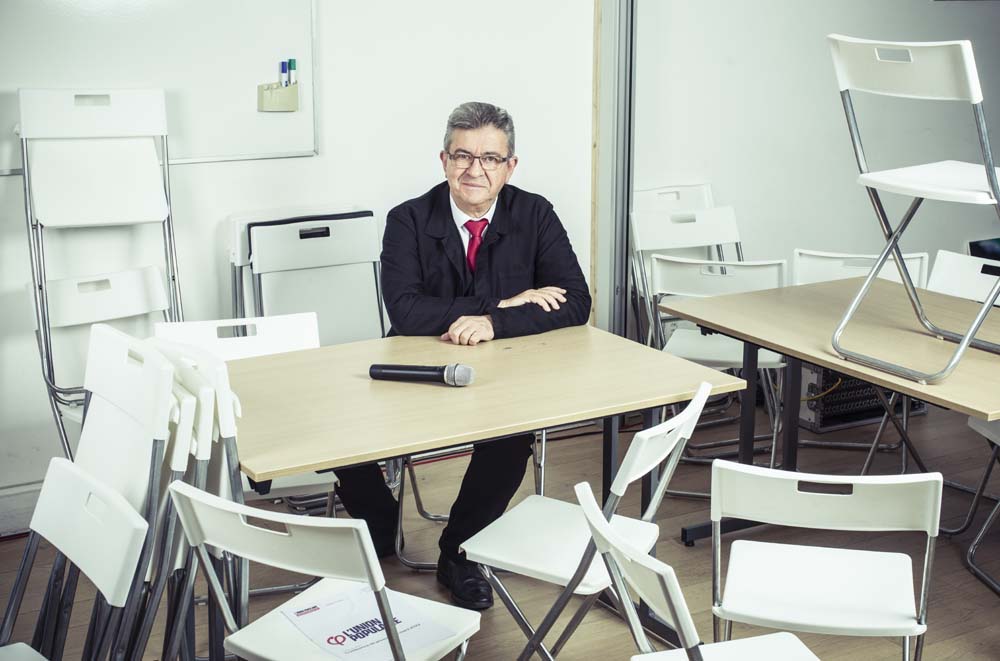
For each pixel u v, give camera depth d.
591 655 2.85
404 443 2.28
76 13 3.51
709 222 4.50
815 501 2.14
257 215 3.91
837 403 4.50
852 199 5.05
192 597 2.16
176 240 3.86
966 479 3.99
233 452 2.15
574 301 3.18
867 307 3.45
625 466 2.16
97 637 2.11
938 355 2.93
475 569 3.10
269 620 2.15
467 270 3.29
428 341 3.06
